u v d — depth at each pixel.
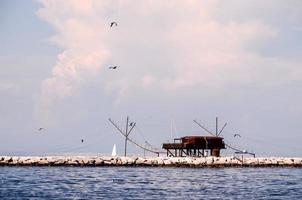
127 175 187.12
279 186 150.75
